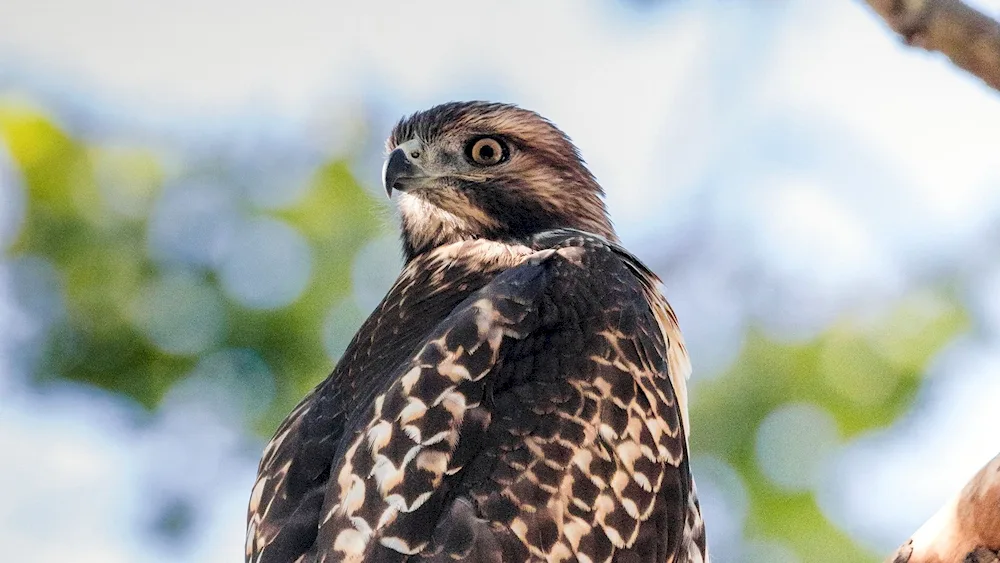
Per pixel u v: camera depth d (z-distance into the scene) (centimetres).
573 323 927
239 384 1349
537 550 832
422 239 1176
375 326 994
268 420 1340
